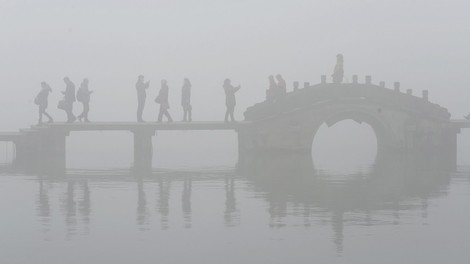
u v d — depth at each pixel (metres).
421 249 16.31
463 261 15.27
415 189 26.17
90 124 41.69
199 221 19.69
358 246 16.62
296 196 24.38
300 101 43.53
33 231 18.25
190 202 23.00
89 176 30.69
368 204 22.52
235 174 31.66
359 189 26.14
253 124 43.19
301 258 15.53
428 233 17.98
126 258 15.59
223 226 19.00
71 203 22.70
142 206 22.16
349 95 43.59
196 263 15.16
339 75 43.81
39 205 22.27
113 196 24.31
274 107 43.41
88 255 15.81
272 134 43.34
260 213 20.89
